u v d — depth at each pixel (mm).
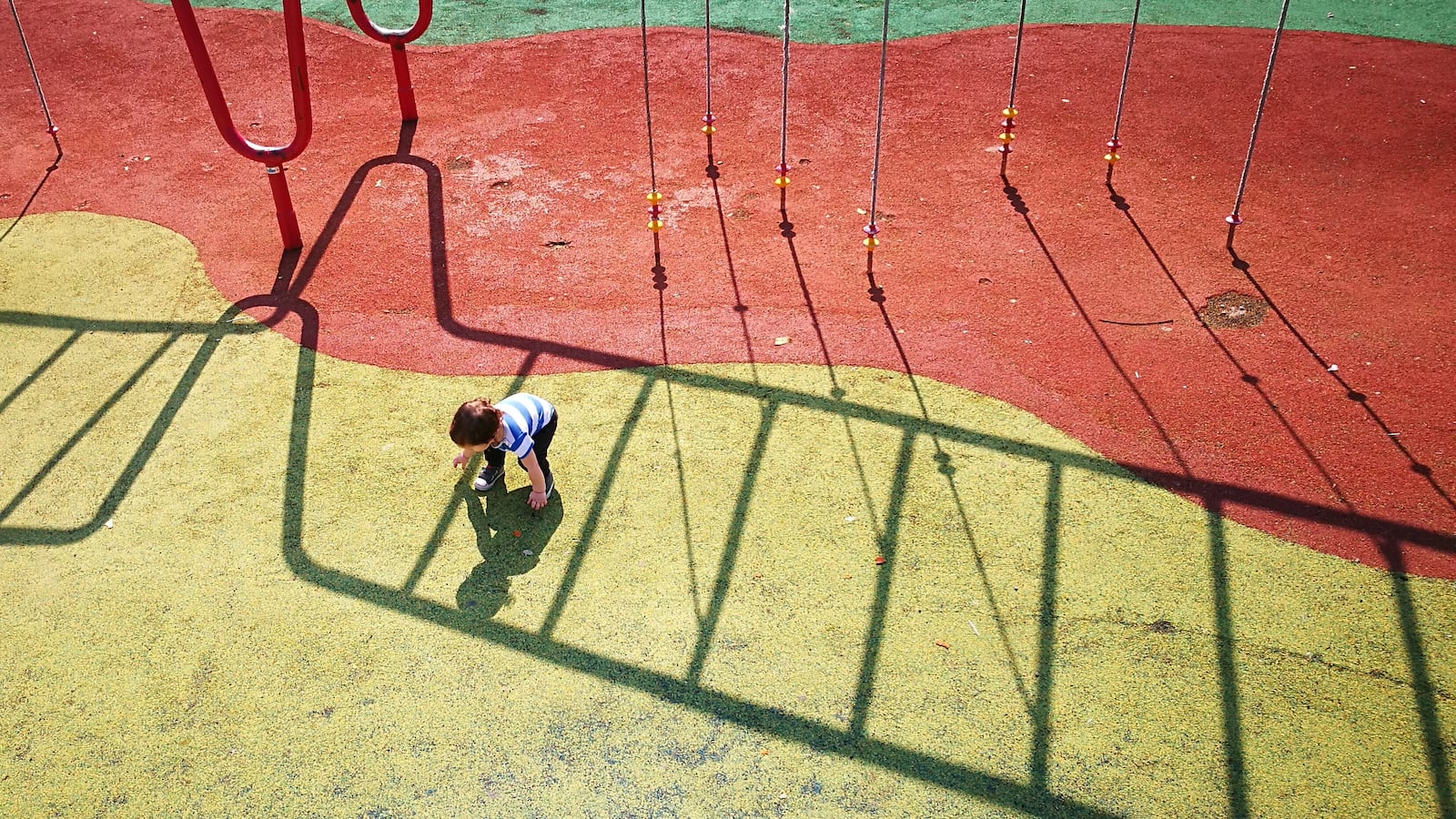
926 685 3963
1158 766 3660
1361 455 4988
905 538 4602
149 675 4078
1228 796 3559
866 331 6035
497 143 8336
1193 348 5805
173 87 9414
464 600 4367
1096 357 5758
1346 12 10242
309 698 3973
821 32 10242
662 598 4348
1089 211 7184
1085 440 5141
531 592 4395
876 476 4949
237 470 5086
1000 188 7512
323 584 4457
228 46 10172
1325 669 3975
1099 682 3959
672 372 5715
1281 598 4270
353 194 7629
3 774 3734
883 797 3582
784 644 4141
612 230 7137
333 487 4969
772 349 5902
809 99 8922
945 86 9094
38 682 4059
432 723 3869
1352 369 5562
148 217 7398
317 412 5461
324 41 10227
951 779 3637
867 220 7184
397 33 8211
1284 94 8695
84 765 3756
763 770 3678
